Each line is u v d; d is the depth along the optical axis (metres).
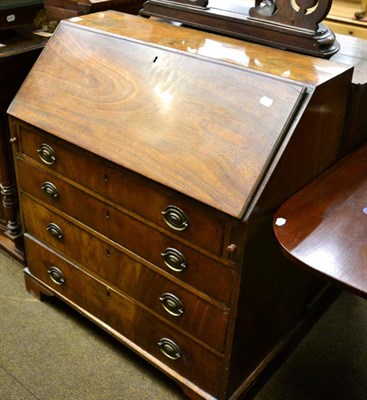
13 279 2.05
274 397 1.62
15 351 1.74
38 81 1.57
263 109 1.21
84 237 1.60
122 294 1.58
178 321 1.45
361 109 1.45
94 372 1.68
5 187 1.95
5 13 1.78
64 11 1.96
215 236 1.23
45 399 1.59
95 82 1.47
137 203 1.36
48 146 1.53
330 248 1.10
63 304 1.94
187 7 1.62
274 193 1.21
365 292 0.99
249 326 1.40
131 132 1.35
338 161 1.48
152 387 1.64
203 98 1.29
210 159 1.22
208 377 1.46
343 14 2.47
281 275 1.46
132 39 1.47
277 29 1.45
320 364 1.75
